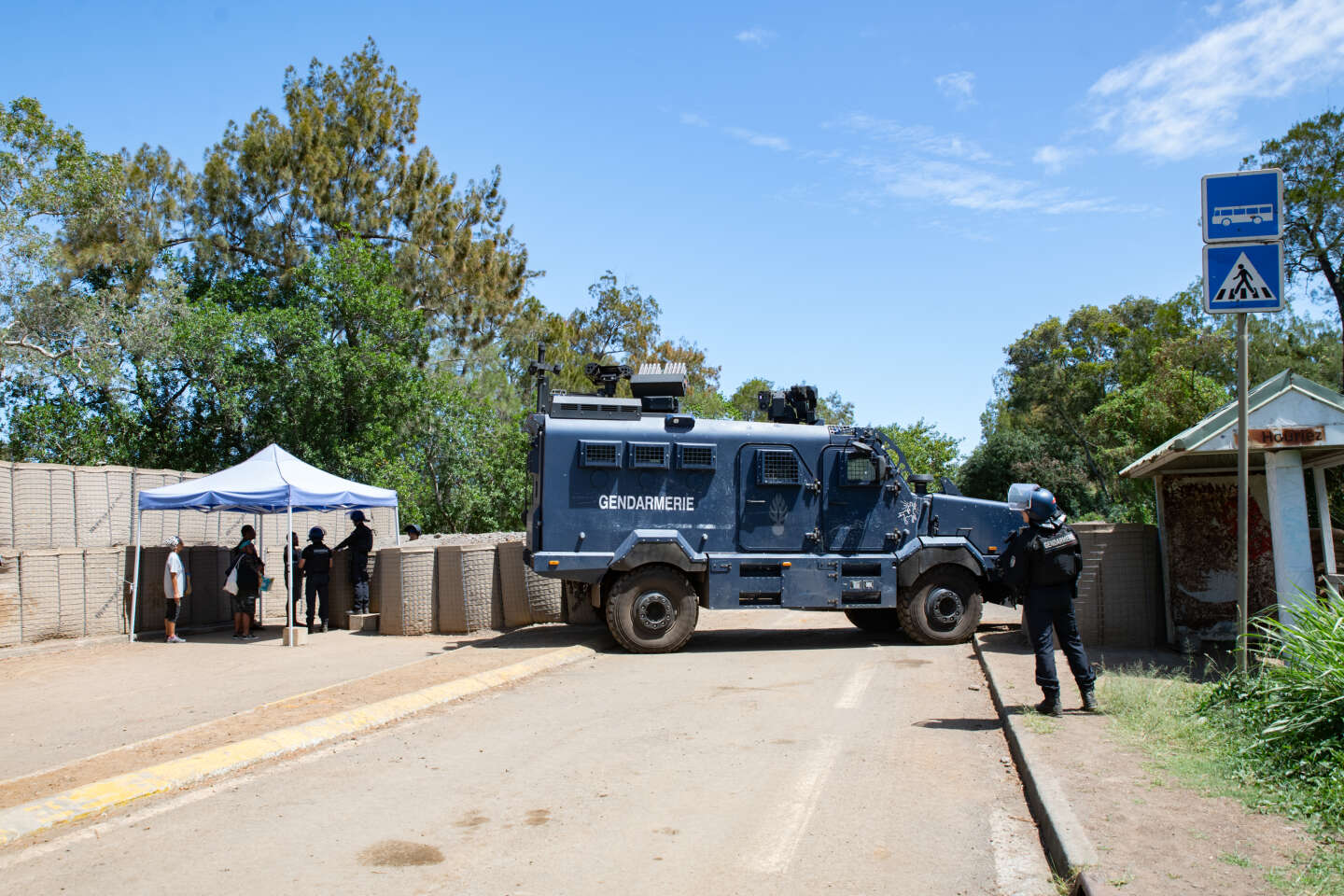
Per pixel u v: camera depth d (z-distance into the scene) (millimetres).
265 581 16094
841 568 13008
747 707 8719
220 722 8094
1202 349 30172
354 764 6895
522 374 37344
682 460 13008
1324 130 30734
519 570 15070
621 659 12039
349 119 34719
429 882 4621
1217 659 9781
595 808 5754
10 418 27453
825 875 4648
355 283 29578
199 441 29938
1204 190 7324
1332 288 31406
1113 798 5266
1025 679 9258
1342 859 4230
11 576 13922
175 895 4492
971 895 4348
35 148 28125
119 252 28453
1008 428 57781
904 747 7152
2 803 5809
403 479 28734
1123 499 31828
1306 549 8305
